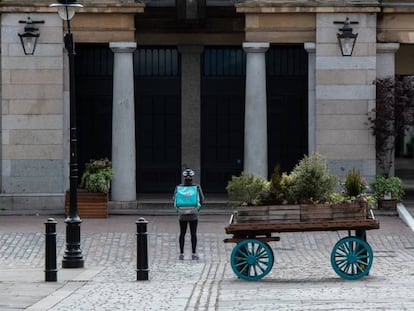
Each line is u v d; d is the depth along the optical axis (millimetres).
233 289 28250
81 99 52250
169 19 52312
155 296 26594
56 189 47500
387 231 42469
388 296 25797
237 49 52844
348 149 47719
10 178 47438
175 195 36500
